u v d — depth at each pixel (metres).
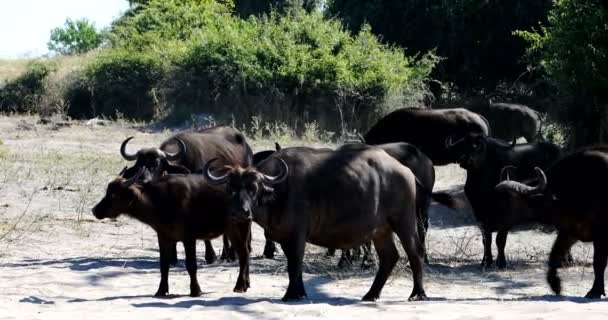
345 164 23.00
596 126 43.19
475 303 22.34
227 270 28.86
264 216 22.27
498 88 79.69
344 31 84.12
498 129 55.91
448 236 37.38
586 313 19.97
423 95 77.38
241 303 22.17
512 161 33.06
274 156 22.97
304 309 20.66
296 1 112.50
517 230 38.03
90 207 39.44
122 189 23.66
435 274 29.19
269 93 74.50
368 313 20.31
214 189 24.05
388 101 74.00
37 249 31.31
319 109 74.06
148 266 29.08
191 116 77.38
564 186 25.44
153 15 101.44
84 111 89.69
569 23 42.56
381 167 23.42
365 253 29.67
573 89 42.78
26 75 93.44
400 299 24.17
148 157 28.75
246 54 76.75
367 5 83.81
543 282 28.00
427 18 80.62
